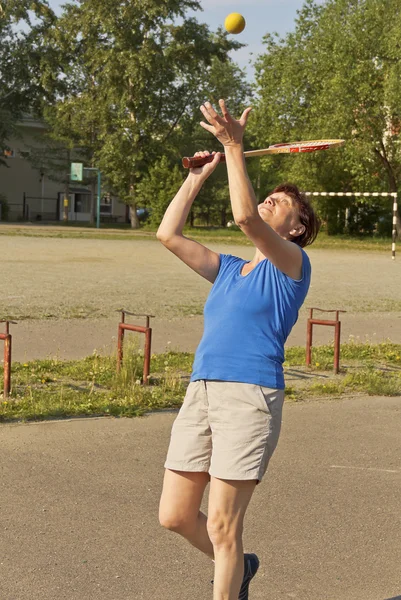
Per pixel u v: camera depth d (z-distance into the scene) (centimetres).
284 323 349
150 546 465
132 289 1867
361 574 440
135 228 5853
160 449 658
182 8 5372
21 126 7006
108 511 515
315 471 617
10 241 3791
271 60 4769
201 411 352
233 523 339
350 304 1736
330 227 5325
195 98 5744
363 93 4266
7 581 411
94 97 5747
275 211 370
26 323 1301
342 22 4441
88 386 870
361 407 842
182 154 5978
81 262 2634
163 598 401
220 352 346
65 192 6625
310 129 4625
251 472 334
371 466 634
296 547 474
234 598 339
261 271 354
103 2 5344
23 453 631
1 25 5972
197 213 6681
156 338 1223
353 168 4472
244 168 329
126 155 5597
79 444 662
